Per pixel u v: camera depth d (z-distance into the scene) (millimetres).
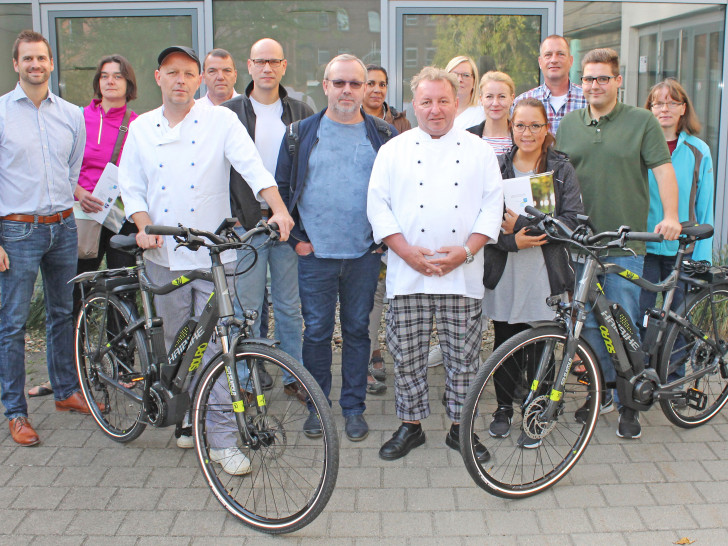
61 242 3984
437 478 3455
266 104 4125
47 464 3623
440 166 3447
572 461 3381
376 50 6301
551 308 3693
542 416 3285
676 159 4273
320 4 6242
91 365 3979
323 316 3836
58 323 4141
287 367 2939
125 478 3484
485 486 3174
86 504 3252
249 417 3031
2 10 6277
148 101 6383
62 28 6273
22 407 3902
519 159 3754
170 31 6273
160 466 3602
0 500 3281
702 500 3232
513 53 6293
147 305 3549
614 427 3975
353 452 3725
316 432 3795
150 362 3531
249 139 3574
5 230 3787
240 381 3061
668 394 3664
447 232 3434
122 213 4422
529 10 6219
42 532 3031
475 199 3480
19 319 3855
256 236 3922
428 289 3455
